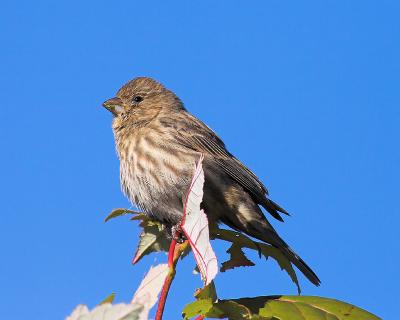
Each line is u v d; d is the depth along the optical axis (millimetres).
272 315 5230
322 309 5297
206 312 5211
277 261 7523
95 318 3539
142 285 5203
